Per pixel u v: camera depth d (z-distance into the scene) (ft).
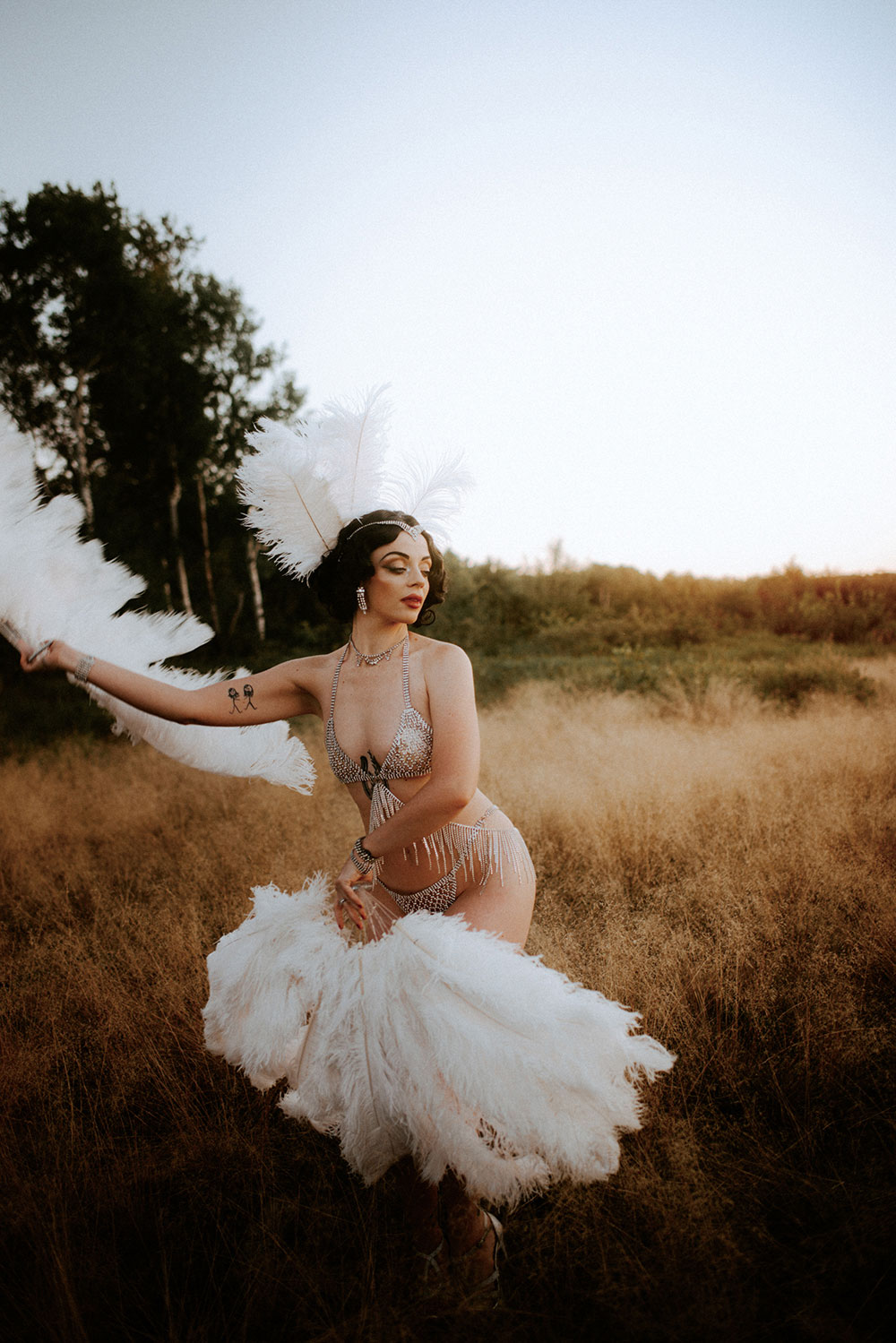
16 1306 5.42
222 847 14.79
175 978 9.52
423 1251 5.59
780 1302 5.08
